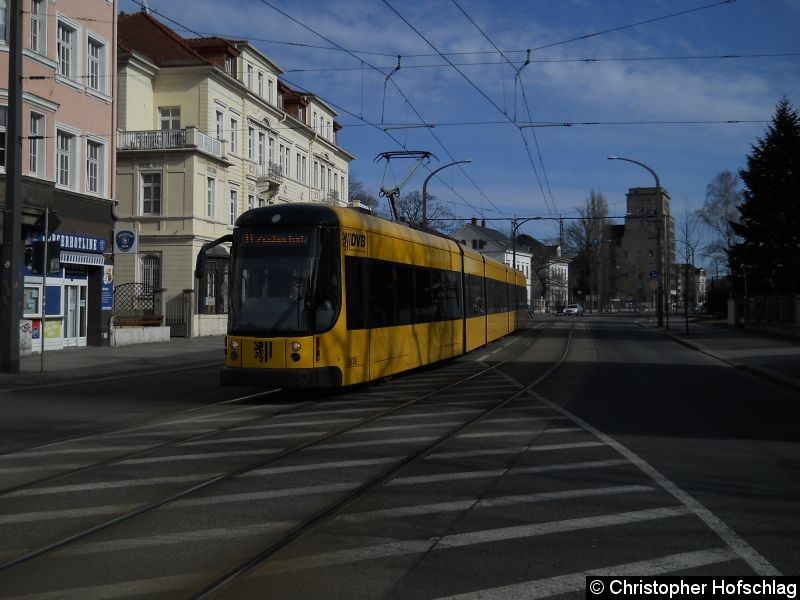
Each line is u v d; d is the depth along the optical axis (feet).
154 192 128.36
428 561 18.02
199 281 126.93
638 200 436.35
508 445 32.99
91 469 28.30
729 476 27.12
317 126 184.24
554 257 340.18
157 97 134.82
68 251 89.35
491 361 81.20
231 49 139.33
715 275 239.30
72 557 18.42
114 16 97.55
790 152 154.20
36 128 84.17
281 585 16.53
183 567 17.66
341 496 24.14
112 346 98.63
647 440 34.40
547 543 19.33
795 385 56.70
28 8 82.33
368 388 55.52
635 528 20.63
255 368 44.42
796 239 155.53
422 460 29.76
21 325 81.87
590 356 89.66
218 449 32.07
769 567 17.57
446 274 70.54
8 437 35.45
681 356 92.84
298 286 44.80
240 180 144.05
